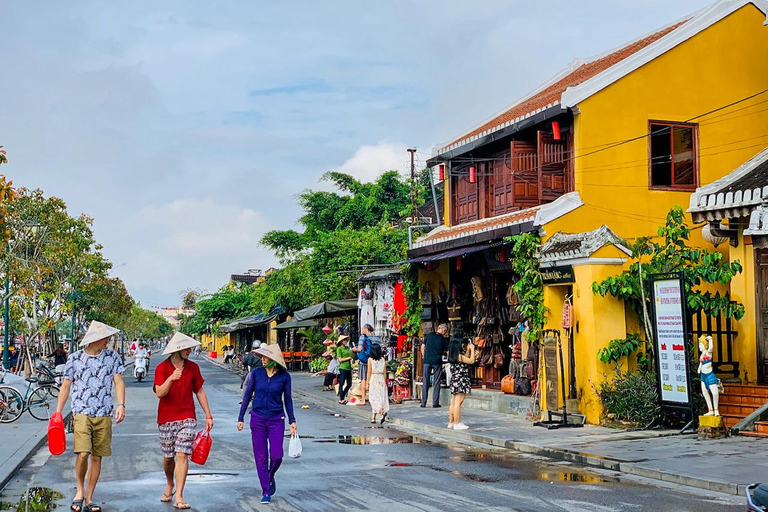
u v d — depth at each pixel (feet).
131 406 80.12
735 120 64.08
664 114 62.13
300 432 56.29
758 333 53.98
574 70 88.74
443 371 75.05
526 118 65.46
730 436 47.09
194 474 38.04
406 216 146.10
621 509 29.19
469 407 70.33
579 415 54.49
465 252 65.72
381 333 97.30
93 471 30.53
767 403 48.11
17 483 37.01
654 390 52.54
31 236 135.85
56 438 29.68
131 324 360.69
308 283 128.26
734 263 53.67
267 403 31.86
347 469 38.99
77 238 152.97
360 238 124.26
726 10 63.62
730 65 64.03
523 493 32.42
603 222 60.23
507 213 71.46
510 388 64.08
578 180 60.13
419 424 58.70
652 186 61.57
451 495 32.07
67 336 240.94
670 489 33.37
